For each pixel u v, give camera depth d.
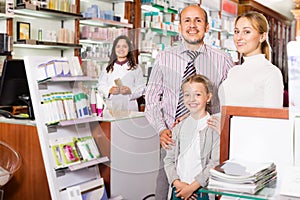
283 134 1.77
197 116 1.74
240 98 2.32
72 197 2.64
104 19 6.06
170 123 1.75
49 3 5.36
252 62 2.41
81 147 2.61
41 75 2.65
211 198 1.71
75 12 5.73
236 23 2.56
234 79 2.36
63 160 2.66
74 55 5.79
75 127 2.71
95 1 6.43
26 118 2.95
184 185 1.71
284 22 10.99
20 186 2.91
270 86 2.30
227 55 1.90
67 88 2.69
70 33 5.72
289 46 1.59
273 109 1.79
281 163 1.78
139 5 6.76
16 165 2.76
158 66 1.75
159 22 6.94
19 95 3.04
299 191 1.32
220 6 9.09
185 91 1.73
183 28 1.79
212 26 8.50
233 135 1.87
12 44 4.93
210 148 1.73
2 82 2.91
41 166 2.80
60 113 2.60
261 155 1.82
